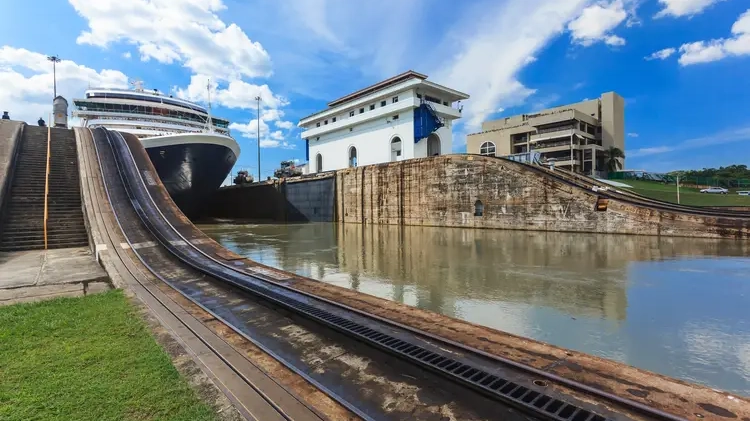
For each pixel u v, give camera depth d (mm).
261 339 6414
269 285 10180
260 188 49719
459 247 20359
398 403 4355
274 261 17375
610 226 22750
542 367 5098
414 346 5832
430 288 12016
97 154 26375
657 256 16422
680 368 6508
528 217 26094
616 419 3900
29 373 4402
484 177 28250
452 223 30312
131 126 38844
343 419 3908
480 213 28703
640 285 11961
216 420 3564
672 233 20953
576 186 24188
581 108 68625
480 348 5770
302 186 43844
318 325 7109
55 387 4070
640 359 6875
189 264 12672
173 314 7188
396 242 23312
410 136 40094
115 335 5789
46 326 6133
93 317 6738
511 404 4250
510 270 14477
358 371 5195
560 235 23172
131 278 10844
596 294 11070
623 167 69625
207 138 34344
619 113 68250
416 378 4992
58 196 20250
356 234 28719
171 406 3750
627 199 23766
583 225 23734
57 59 47375
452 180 30234
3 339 5508
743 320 8797
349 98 49969
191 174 36094
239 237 27594
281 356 5684
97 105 40500
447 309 9852
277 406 3928
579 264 15273
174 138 32531
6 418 3445
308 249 21141
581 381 4707
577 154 61000
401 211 34188
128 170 25422
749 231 18844
